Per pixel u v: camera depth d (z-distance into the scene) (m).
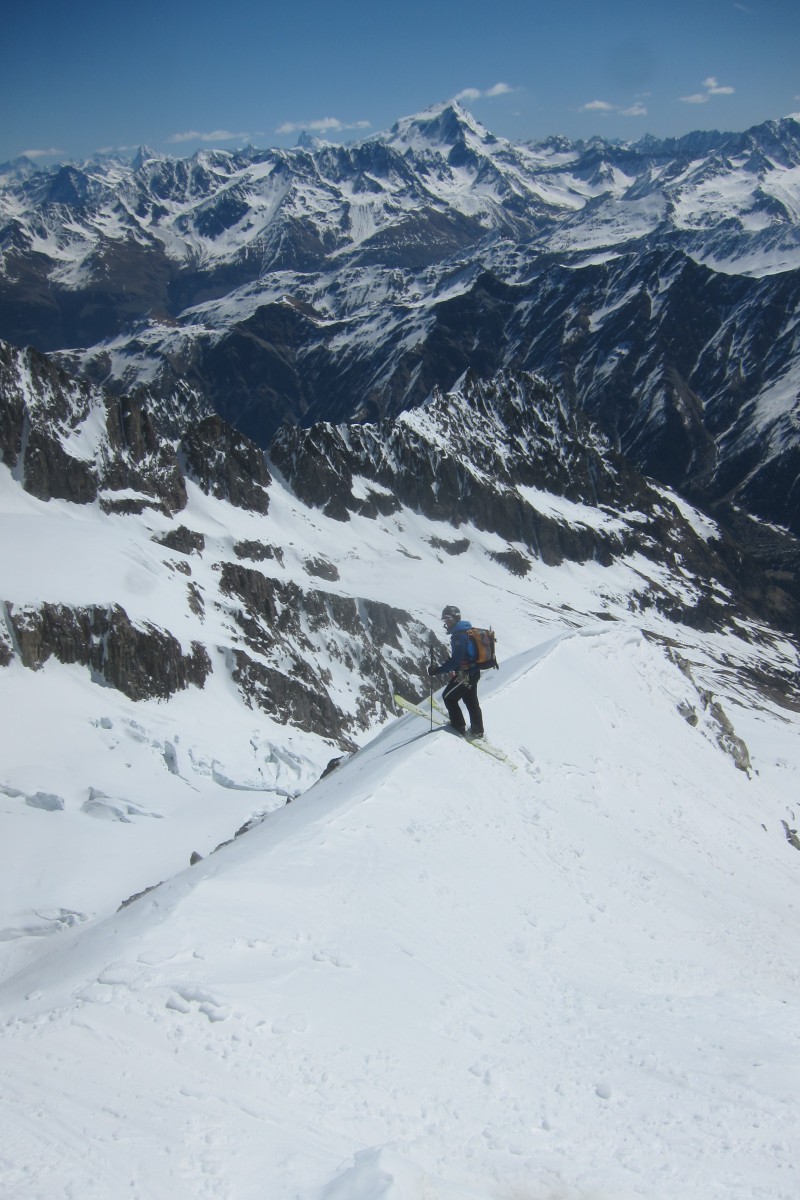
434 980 11.08
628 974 13.38
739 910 19.78
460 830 15.58
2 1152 6.67
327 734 79.19
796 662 172.62
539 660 27.48
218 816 54.59
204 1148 7.04
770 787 34.94
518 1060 9.87
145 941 10.11
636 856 19.14
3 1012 9.20
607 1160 8.27
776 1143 8.94
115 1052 8.15
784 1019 12.59
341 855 13.42
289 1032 9.00
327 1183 6.64
